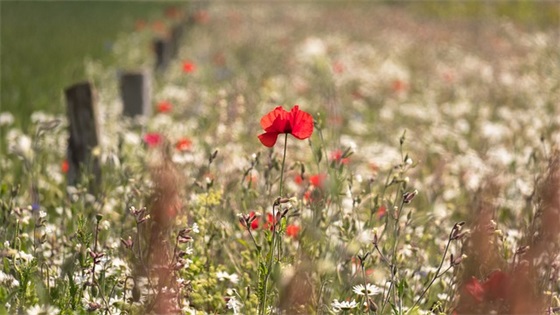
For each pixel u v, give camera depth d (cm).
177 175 862
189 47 3412
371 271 807
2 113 1756
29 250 847
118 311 715
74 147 1256
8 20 4278
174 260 750
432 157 1541
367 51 3391
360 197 852
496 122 2033
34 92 2053
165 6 5681
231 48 3378
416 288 834
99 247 855
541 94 2342
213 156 898
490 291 697
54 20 4394
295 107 717
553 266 785
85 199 1034
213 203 862
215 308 772
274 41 3647
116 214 934
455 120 2061
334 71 2464
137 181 981
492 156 1447
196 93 1997
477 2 5362
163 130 1572
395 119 2027
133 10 5341
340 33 4150
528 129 1759
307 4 6256
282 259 753
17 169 1251
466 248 765
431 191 1149
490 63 3072
